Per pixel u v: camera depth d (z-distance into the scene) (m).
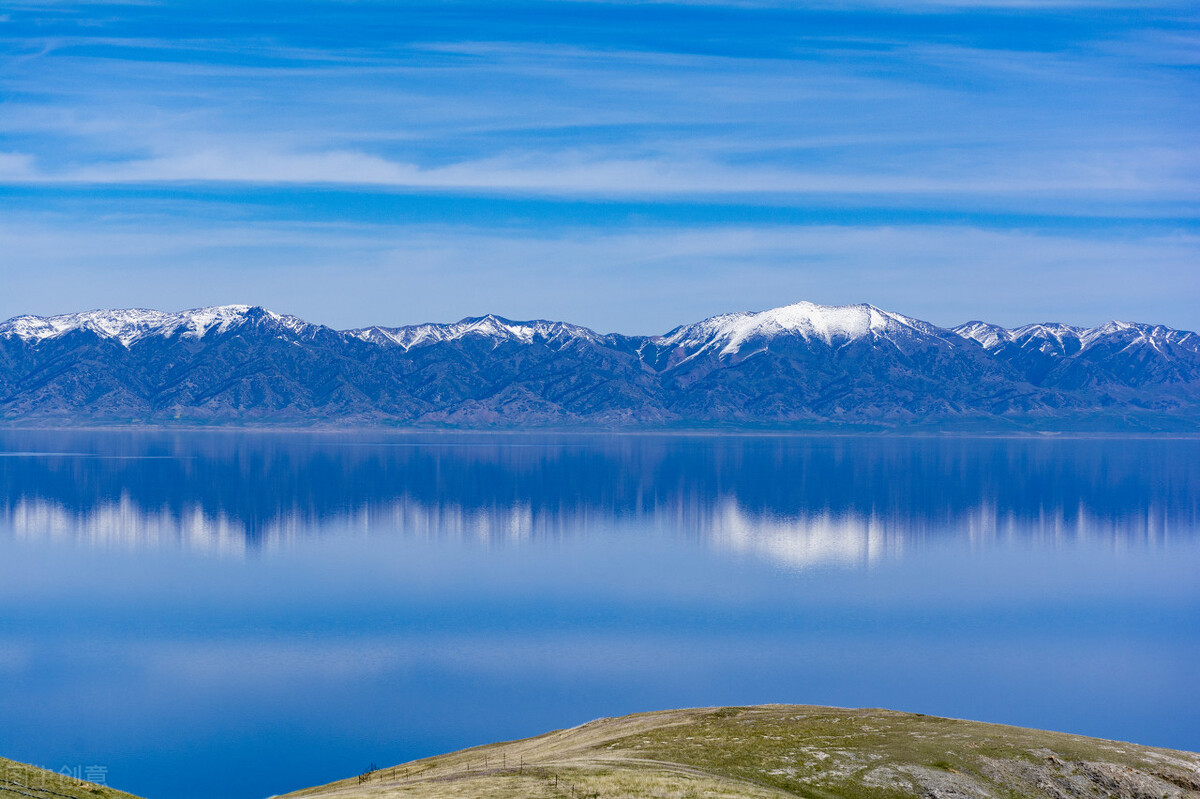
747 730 70.31
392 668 185.25
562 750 71.69
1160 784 60.78
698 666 191.25
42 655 194.12
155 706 156.75
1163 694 176.25
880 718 73.00
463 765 70.88
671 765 60.50
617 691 171.50
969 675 188.12
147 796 116.06
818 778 60.38
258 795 117.06
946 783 59.91
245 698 162.75
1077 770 61.88
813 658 199.75
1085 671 193.00
